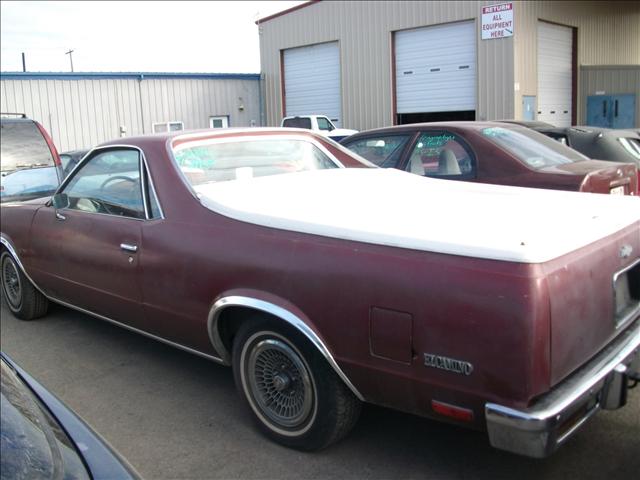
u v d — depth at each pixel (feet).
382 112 75.46
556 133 24.98
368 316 8.68
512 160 16.98
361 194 11.53
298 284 9.46
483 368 7.71
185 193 11.85
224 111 88.89
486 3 64.69
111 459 5.91
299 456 10.46
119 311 13.61
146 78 82.33
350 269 8.88
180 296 11.51
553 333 7.63
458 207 10.13
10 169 29.04
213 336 11.05
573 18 72.74
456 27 68.03
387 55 73.82
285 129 15.03
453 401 8.09
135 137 13.56
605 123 74.08
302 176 13.48
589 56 77.10
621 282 9.54
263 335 10.34
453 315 7.89
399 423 11.48
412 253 8.41
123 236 12.83
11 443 5.56
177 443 11.05
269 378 10.62
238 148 13.74
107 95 79.92
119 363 14.87
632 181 18.15
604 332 8.85
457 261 8.01
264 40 88.28
